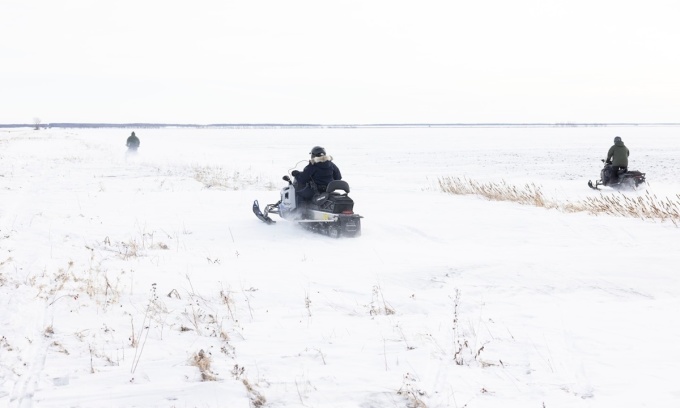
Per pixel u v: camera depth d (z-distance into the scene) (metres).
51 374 4.41
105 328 5.49
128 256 8.78
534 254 9.13
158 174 22.72
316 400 4.07
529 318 6.09
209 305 6.43
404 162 39.03
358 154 50.53
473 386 4.32
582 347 5.14
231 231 11.25
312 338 5.47
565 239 10.70
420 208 14.50
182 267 8.16
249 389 4.19
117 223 11.59
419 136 125.81
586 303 6.70
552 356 4.93
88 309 6.08
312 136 128.12
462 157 45.25
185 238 10.48
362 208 14.55
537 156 46.34
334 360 4.87
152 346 5.15
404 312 6.42
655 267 7.95
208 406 3.92
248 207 14.31
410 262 8.52
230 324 5.87
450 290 7.23
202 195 16.16
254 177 23.73
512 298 6.92
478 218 12.91
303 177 11.85
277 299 6.75
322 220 11.18
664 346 5.12
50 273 7.35
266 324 5.89
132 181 19.62
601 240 10.54
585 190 20.55
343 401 4.07
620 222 12.04
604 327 5.72
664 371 4.52
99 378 4.36
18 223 10.91
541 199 15.34
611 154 20.59
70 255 8.57
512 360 4.87
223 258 8.89
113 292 6.65
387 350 5.13
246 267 8.23
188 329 5.64
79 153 36.19
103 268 7.88
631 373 4.51
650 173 28.88
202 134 149.38
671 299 6.82
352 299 6.82
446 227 11.88
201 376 4.46
